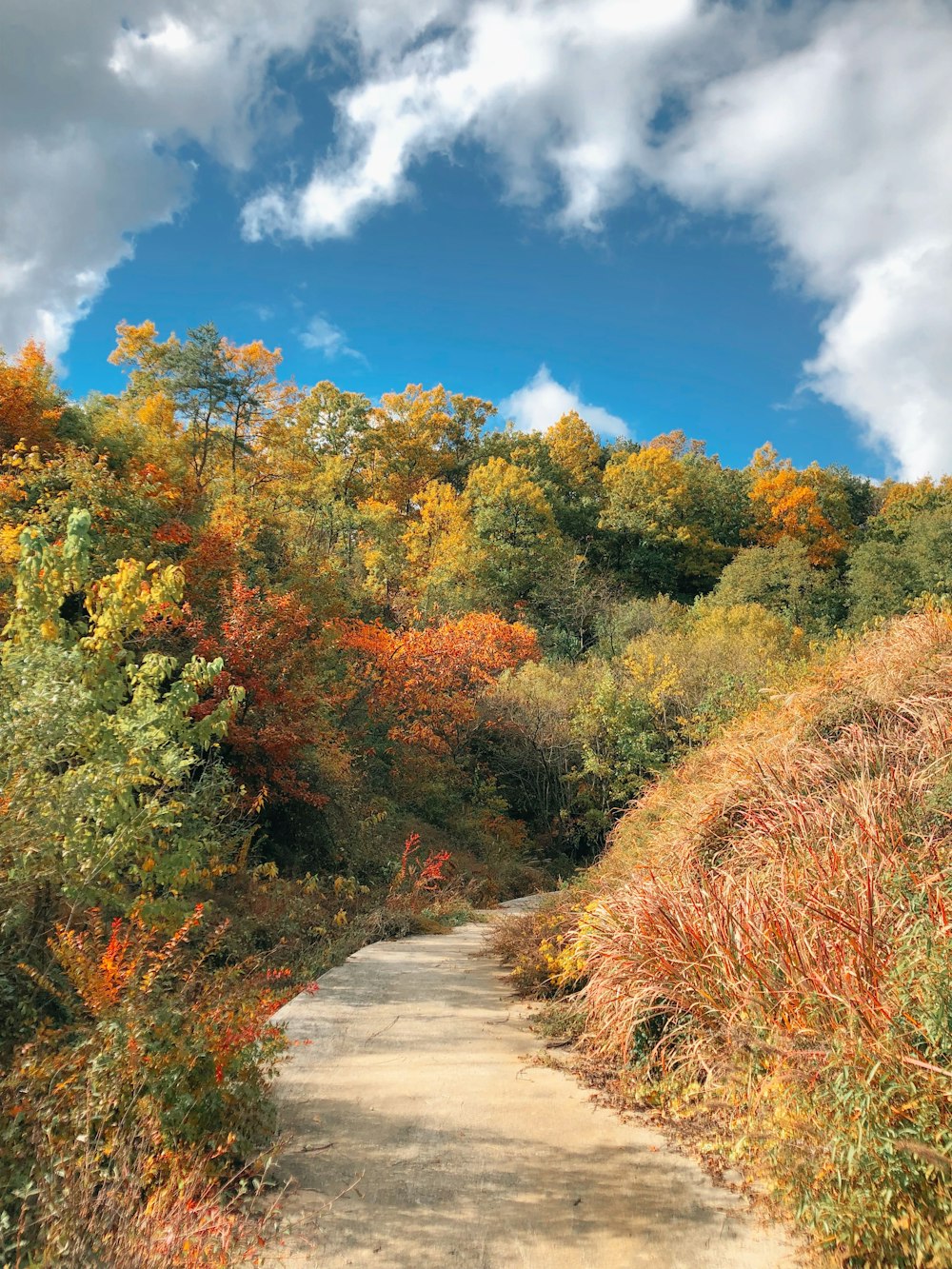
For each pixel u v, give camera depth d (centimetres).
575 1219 301
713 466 6631
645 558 4934
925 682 693
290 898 1010
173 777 653
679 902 509
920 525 4153
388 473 5422
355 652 2172
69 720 568
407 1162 345
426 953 865
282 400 3541
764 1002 396
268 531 2362
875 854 469
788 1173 302
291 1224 292
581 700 2417
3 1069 398
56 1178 287
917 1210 265
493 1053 500
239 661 1195
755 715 899
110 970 403
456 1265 270
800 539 5266
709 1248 282
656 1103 410
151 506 1536
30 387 1931
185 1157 307
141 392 3356
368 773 1889
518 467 4834
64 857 528
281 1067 462
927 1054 301
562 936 653
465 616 3005
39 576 622
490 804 2272
